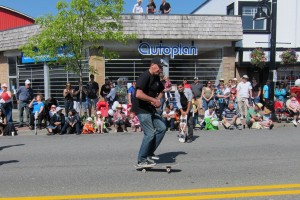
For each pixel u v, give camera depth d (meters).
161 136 6.11
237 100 13.40
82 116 12.69
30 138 10.35
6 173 6.08
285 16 18.56
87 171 6.16
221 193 4.87
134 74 17.36
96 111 12.61
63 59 12.69
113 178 5.69
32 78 19.06
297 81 14.42
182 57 17.73
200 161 6.89
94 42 14.12
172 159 7.08
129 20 16.02
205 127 11.97
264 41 18.19
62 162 6.91
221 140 9.54
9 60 19.97
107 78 15.95
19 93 13.12
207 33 16.70
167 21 16.41
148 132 5.97
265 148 8.30
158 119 6.11
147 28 16.22
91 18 12.38
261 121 12.22
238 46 17.84
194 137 10.11
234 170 6.17
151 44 16.88
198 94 14.19
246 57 17.61
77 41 12.41
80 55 12.73
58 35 12.08
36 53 12.67
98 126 11.43
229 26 16.86
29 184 5.39
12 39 18.56
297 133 10.87
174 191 4.97
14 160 7.16
